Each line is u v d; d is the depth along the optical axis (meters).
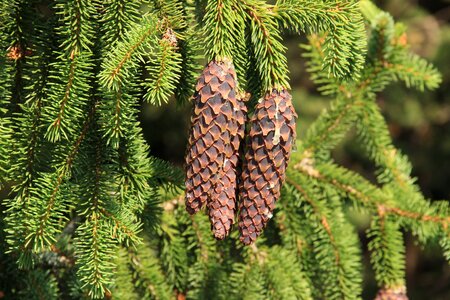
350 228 1.18
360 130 1.21
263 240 1.15
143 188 0.99
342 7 0.94
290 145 0.91
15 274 1.08
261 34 0.92
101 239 0.95
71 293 1.07
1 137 0.94
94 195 0.96
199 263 1.14
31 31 0.98
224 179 0.89
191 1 1.01
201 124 0.88
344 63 0.95
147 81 0.95
